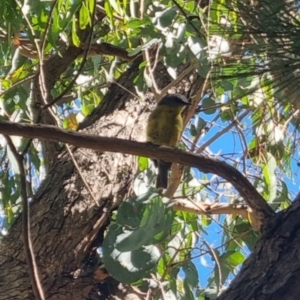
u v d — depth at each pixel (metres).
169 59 3.16
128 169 3.62
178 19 3.19
